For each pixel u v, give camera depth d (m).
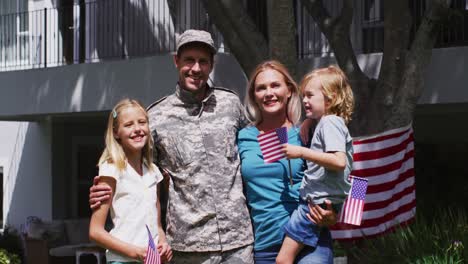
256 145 5.43
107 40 15.23
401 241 8.67
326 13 10.09
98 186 5.37
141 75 12.77
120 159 5.39
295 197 5.32
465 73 11.20
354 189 5.21
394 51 9.62
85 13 15.59
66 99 13.81
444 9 9.42
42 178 16.48
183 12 13.77
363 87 9.83
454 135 14.67
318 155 5.06
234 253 5.37
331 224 5.23
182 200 5.43
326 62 12.05
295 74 8.80
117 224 5.41
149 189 5.47
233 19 9.07
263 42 9.12
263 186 5.34
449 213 11.36
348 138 5.26
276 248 5.35
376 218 9.68
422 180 14.57
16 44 16.36
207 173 5.41
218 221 5.36
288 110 5.51
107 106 13.22
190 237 5.36
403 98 9.64
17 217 16.97
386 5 9.66
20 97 14.53
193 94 5.54
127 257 5.35
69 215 16.58
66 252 14.58
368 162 9.71
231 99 5.66
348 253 9.64
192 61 5.52
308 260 5.25
